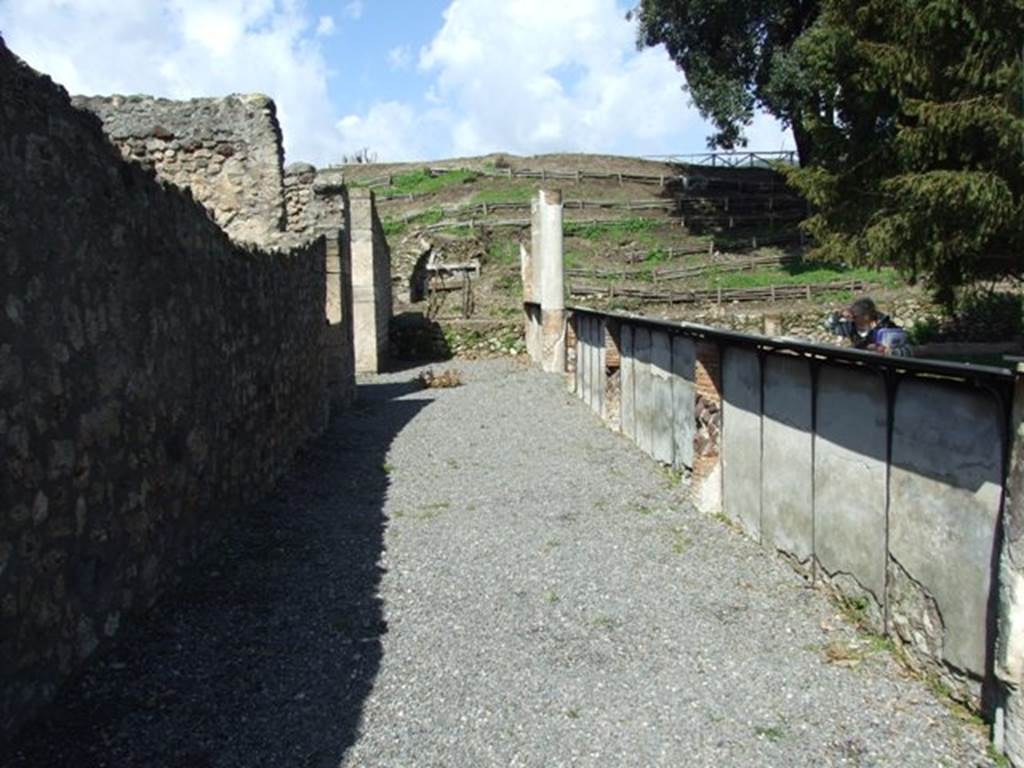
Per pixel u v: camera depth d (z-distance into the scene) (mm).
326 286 13781
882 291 24406
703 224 34938
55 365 3945
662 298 25656
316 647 5000
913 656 4699
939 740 3941
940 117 13688
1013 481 3627
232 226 10930
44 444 3818
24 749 3512
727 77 30297
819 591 5891
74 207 4180
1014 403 3641
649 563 6605
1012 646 3643
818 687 4508
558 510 8227
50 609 3873
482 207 34969
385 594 5926
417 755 3875
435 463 10492
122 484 4750
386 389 18219
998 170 13594
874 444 5098
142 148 10789
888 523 4938
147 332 5148
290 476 9500
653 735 4062
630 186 39938
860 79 16438
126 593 4812
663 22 31594
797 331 22625
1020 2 12773
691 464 8969
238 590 5754
